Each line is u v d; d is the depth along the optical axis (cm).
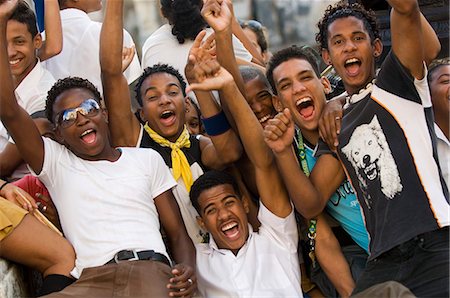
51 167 391
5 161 421
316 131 411
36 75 443
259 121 431
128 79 501
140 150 410
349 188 397
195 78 396
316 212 393
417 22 361
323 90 412
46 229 384
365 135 379
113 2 411
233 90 390
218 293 391
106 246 379
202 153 434
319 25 418
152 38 502
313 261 412
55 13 469
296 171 384
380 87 381
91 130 392
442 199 360
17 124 380
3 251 379
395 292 349
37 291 418
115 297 362
